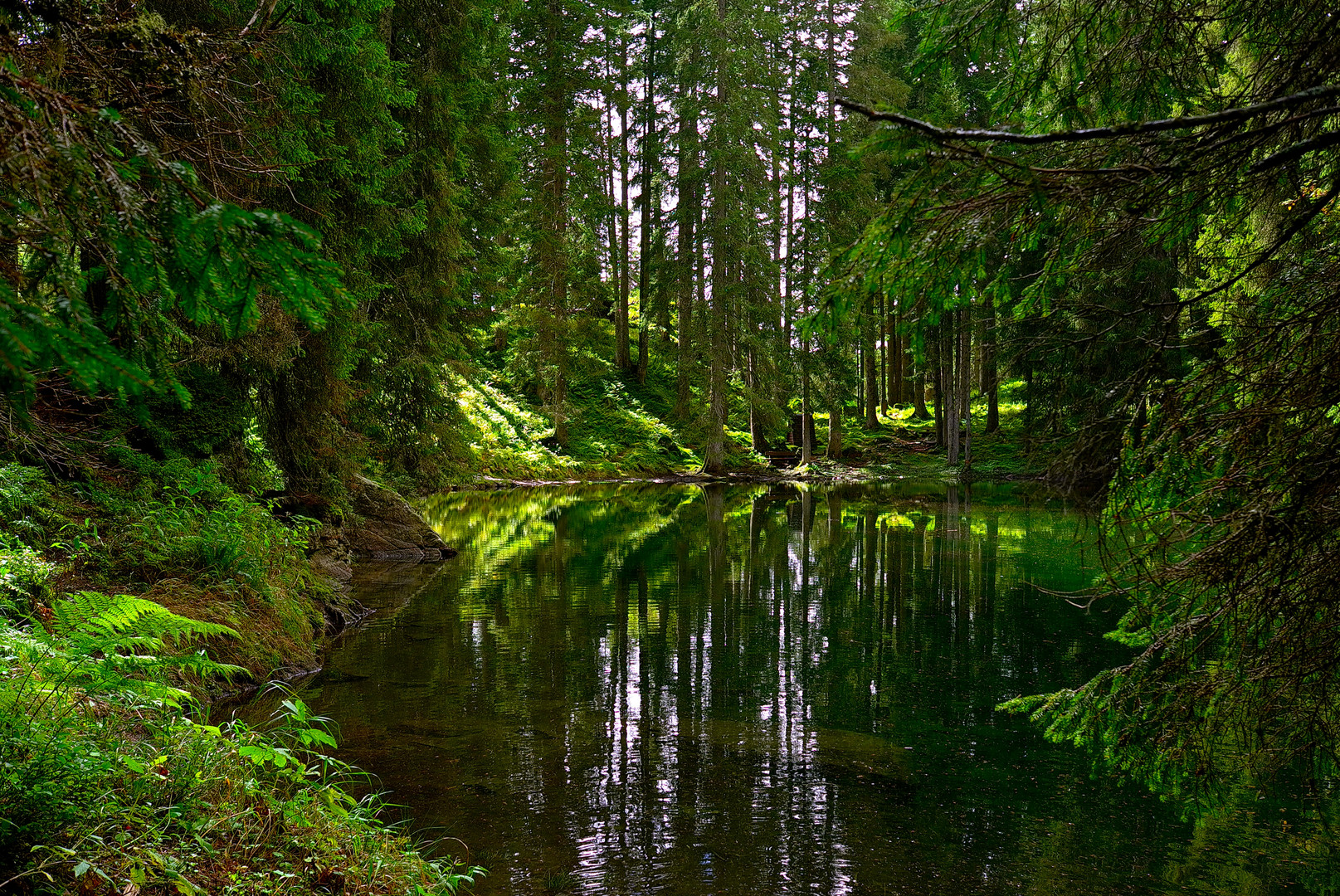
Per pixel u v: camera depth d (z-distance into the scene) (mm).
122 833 2902
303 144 7254
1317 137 1896
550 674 7652
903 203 2342
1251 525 2775
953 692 7246
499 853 4402
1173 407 2924
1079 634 9273
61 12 2178
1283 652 2885
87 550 6230
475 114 15969
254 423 11992
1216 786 3928
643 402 38000
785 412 36125
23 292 1632
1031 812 5023
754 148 32844
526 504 23969
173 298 1848
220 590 7262
